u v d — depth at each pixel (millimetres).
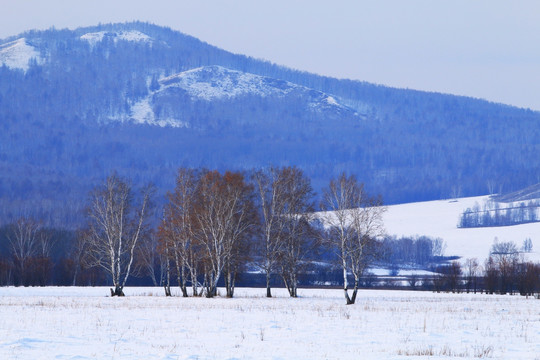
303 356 109062
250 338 132125
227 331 144250
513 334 146375
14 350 110500
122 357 105188
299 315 188375
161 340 127625
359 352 114625
